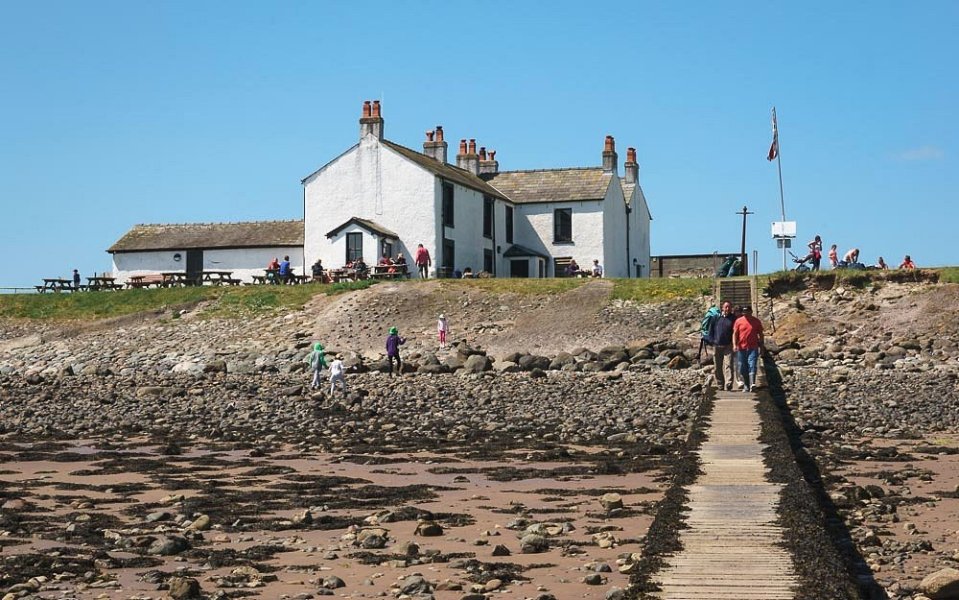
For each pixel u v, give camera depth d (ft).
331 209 229.86
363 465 89.61
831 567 45.32
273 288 211.61
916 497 69.62
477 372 155.43
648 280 196.24
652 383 134.92
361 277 215.92
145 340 196.75
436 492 75.82
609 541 57.82
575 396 128.16
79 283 237.45
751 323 108.37
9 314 214.07
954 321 163.73
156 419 122.83
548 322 186.39
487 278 209.97
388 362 162.20
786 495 58.23
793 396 121.39
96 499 74.38
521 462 89.61
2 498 74.54
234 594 48.08
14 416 128.16
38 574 52.06
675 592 42.93
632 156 279.28
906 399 118.11
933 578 46.03
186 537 60.54
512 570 52.03
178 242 247.91
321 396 134.62
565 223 248.32
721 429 83.25
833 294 179.32
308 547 57.77
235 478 83.35
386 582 50.16
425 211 223.51
